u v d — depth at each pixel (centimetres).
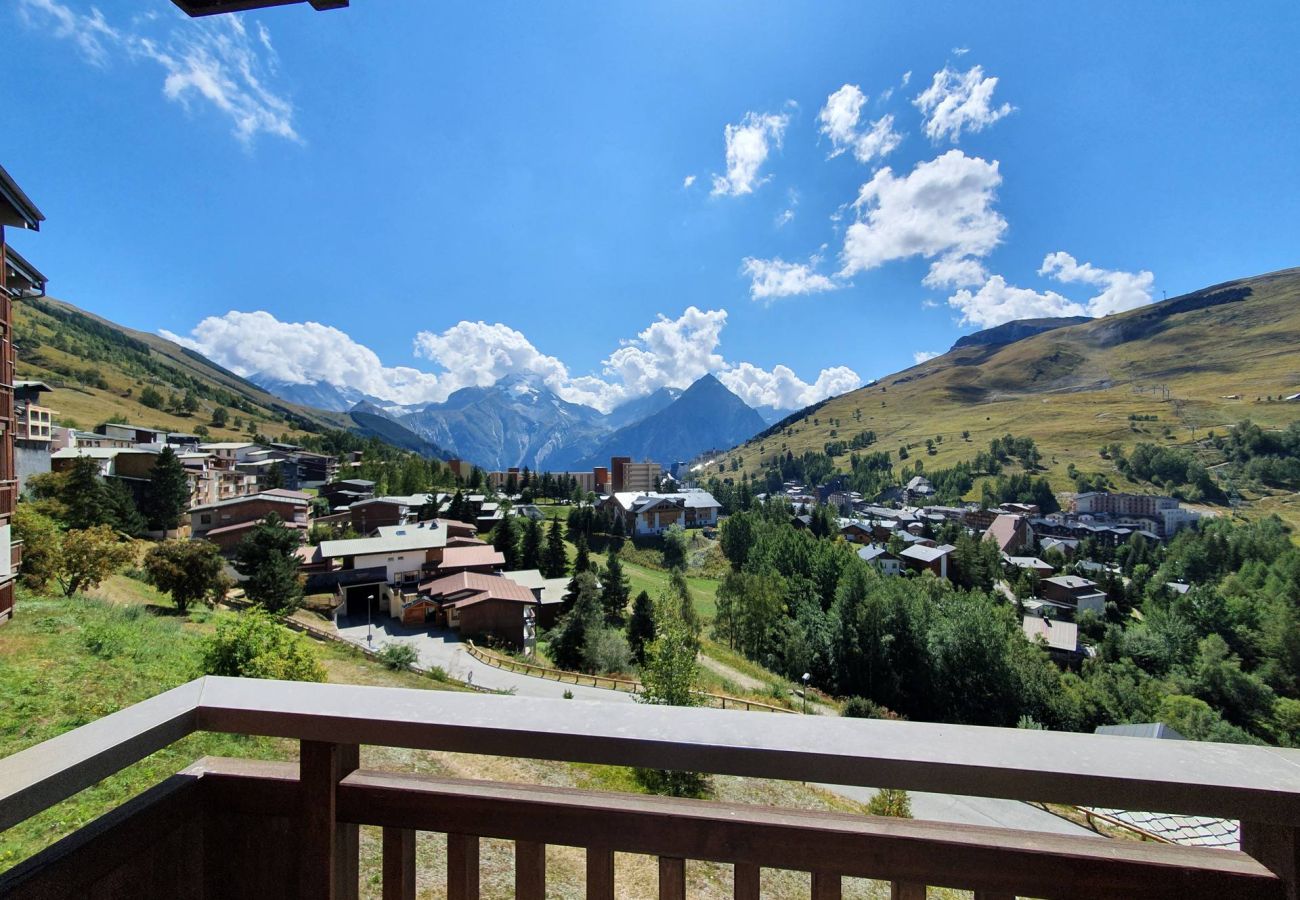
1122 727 2262
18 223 973
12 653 837
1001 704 2947
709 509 8069
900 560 6119
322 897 116
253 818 122
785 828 104
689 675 1341
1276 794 88
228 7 185
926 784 96
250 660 880
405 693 116
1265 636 4141
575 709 110
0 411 1013
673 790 853
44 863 94
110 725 102
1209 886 95
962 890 100
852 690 3022
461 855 114
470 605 3156
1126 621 5106
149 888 112
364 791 118
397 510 5350
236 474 5834
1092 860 97
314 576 3653
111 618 1140
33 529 1393
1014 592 5625
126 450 3953
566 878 478
